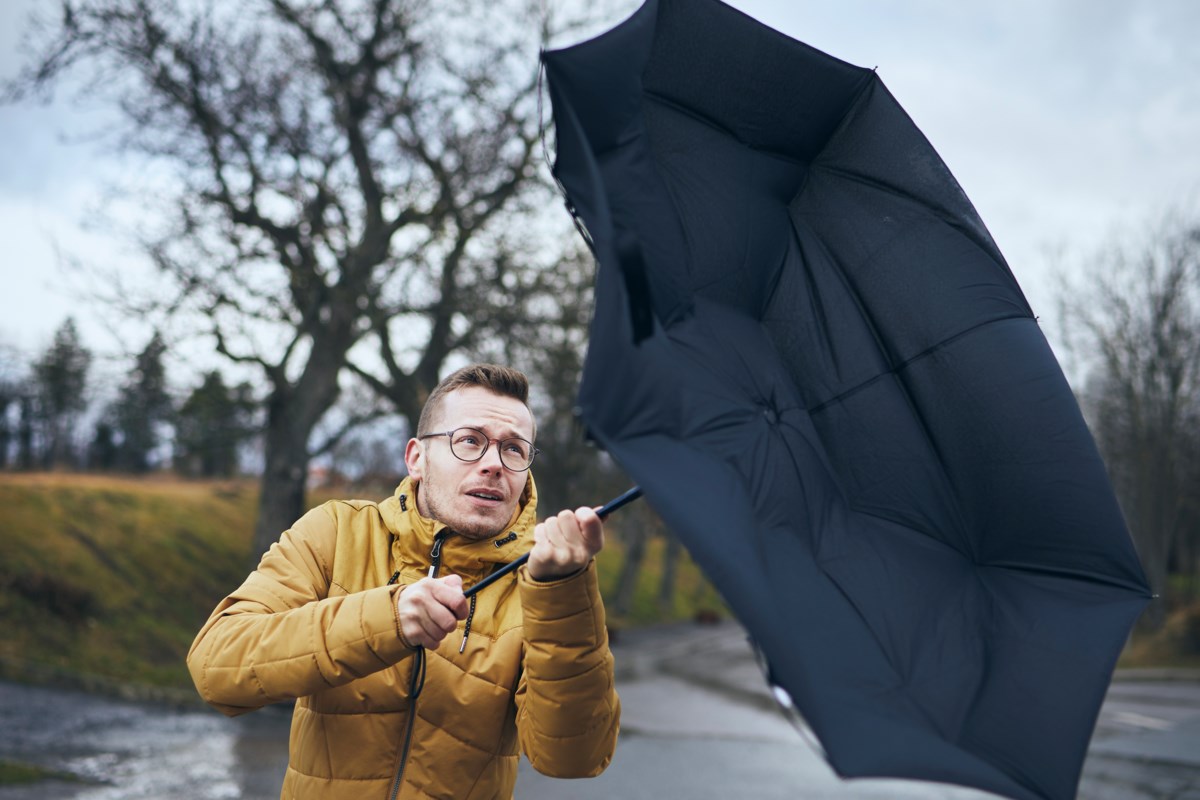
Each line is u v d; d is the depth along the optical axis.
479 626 2.12
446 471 2.15
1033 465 1.75
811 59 1.80
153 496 29.03
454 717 2.07
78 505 25.09
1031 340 1.82
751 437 1.61
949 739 1.45
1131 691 20.09
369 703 2.05
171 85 15.45
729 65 1.76
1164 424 29.94
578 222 1.53
